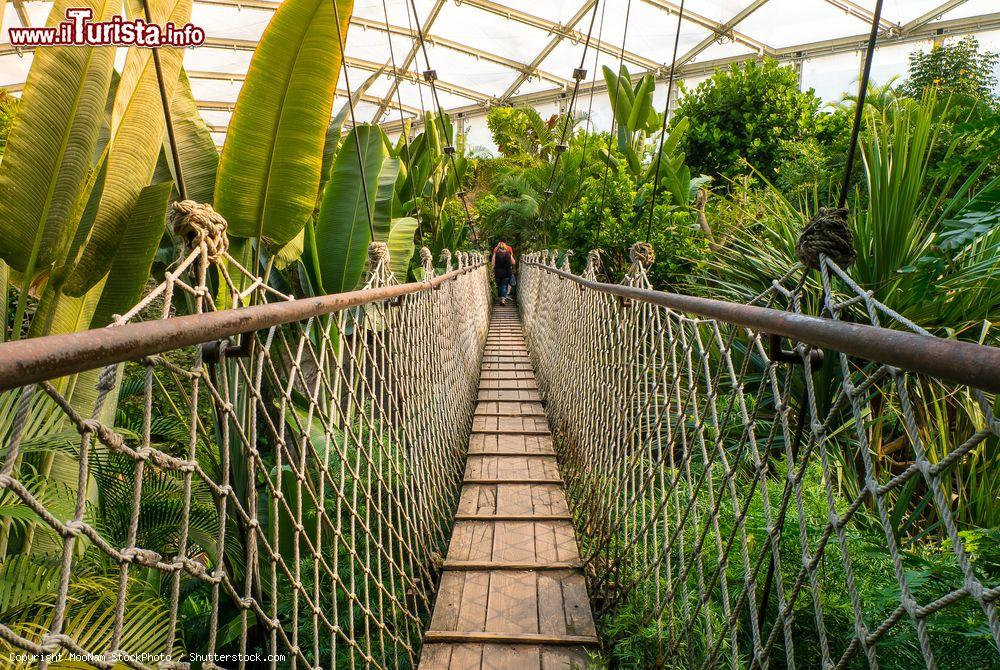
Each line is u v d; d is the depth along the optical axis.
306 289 4.97
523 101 21.91
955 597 0.63
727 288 4.48
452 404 4.51
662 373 2.05
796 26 14.97
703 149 10.81
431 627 2.45
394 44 17.83
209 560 3.03
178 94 3.60
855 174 5.90
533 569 2.89
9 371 0.57
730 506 2.46
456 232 13.04
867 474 0.83
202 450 3.33
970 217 2.63
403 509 2.59
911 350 0.63
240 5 14.96
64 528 0.68
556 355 5.36
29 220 2.38
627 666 2.15
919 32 14.59
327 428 1.73
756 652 1.22
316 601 1.57
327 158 4.87
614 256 8.39
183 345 0.93
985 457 2.59
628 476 2.59
